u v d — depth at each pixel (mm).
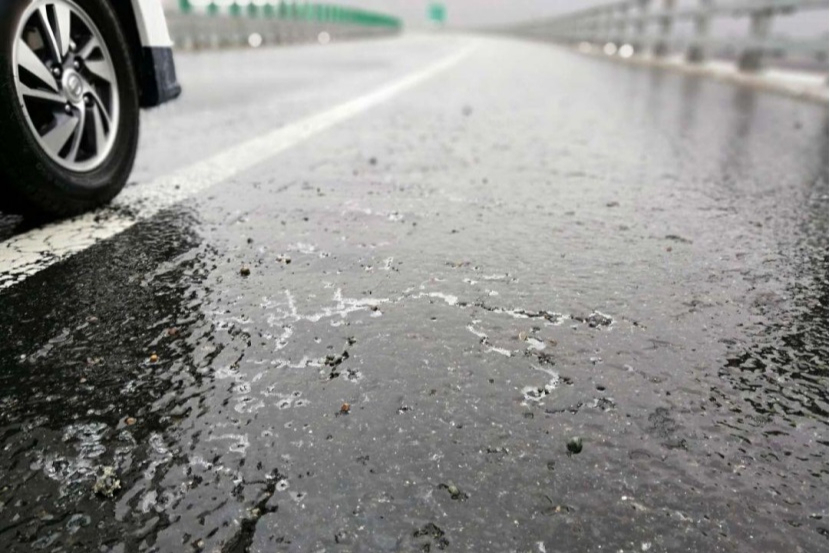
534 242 1949
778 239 1993
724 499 905
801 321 1419
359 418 1068
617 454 992
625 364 1240
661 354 1277
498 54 18078
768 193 2596
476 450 997
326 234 1995
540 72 10555
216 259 1771
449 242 1938
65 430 1033
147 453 980
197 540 825
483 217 2209
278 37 23953
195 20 17203
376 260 1777
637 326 1396
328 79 8297
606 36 17562
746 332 1368
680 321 1419
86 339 1320
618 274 1692
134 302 1493
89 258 1768
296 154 3264
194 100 5742
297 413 1080
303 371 1205
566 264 1766
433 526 853
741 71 8617
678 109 5637
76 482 920
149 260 1758
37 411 1082
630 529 854
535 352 1284
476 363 1240
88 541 822
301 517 862
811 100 6289
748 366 1233
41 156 1951
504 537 837
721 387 1165
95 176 2209
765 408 1104
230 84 7461
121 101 2363
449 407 1102
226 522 853
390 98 6141
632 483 934
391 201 2395
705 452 997
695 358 1263
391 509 879
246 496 897
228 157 3150
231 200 2367
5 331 1354
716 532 850
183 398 1119
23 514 863
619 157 3365
